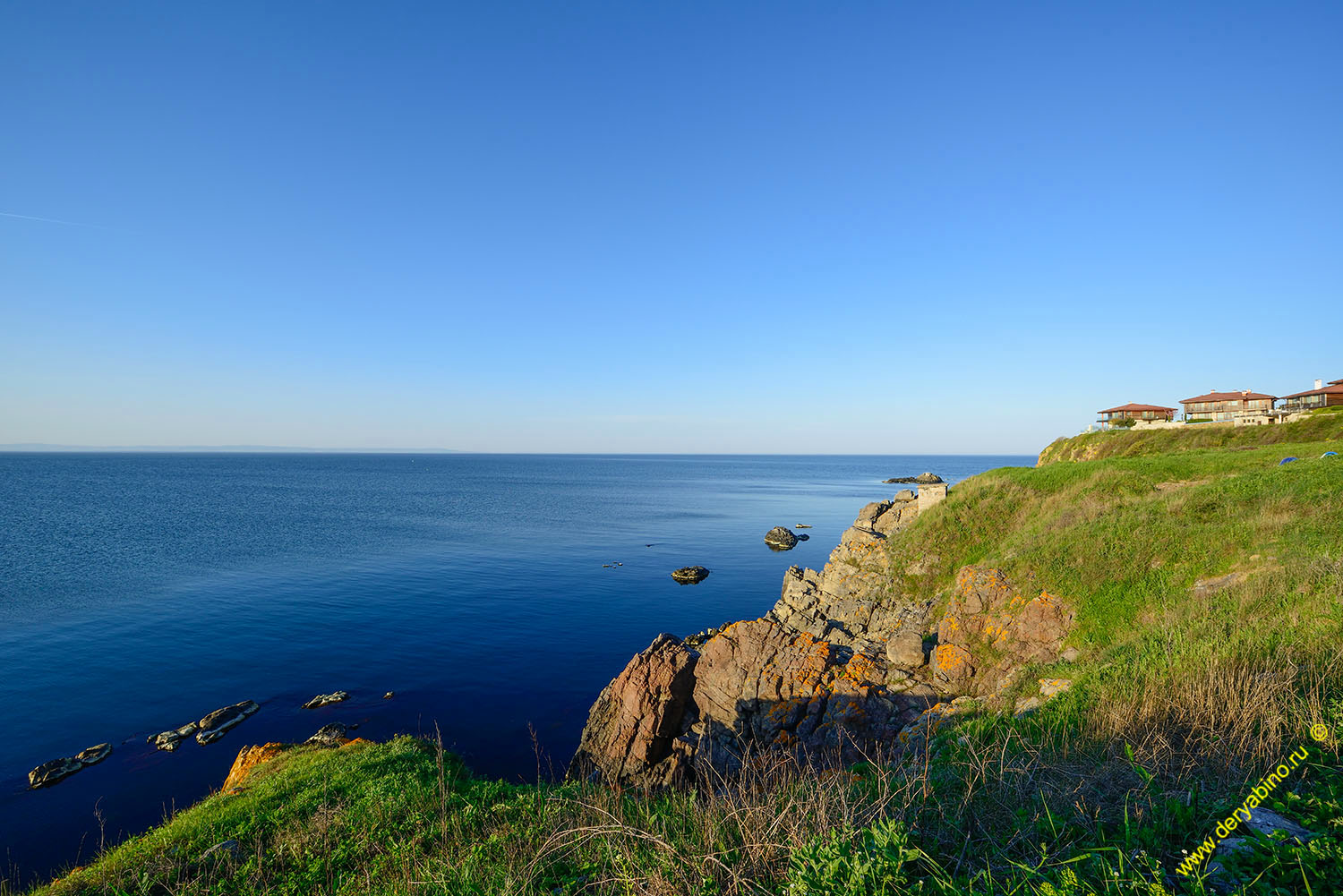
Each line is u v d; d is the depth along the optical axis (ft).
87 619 123.13
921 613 73.46
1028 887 14.48
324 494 421.59
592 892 20.10
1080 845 16.15
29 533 226.79
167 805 62.64
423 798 39.32
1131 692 26.81
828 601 87.97
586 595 146.82
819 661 61.11
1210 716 22.43
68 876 36.83
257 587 150.10
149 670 98.32
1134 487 82.07
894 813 19.53
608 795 30.14
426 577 162.20
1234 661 27.40
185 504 339.98
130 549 197.16
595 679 96.68
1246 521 55.52
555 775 67.21
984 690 53.62
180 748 74.49
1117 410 215.72
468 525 261.85
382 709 85.56
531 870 21.81
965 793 20.29
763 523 277.03
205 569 168.96
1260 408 193.36
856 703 54.95
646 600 143.64
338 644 111.34
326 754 58.65
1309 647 27.94
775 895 16.62
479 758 72.49
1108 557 57.98
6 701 86.17
